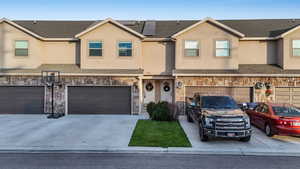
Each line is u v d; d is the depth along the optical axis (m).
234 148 9.04
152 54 18.50
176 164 7.36
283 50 17.14
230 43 17.36
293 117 10.17
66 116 16.72
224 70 17.22
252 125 13.19
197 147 9.15
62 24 21.22
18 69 17.72
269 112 11.20
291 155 8.37
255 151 8.66
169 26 20.44
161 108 14.87
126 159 7.84
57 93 17.48
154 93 19.20
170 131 11.73
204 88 17.12
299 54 17.03
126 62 17.83
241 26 20.00
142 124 13.59
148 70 18.47
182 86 17.11
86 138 10.49
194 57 17.55
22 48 17.95
